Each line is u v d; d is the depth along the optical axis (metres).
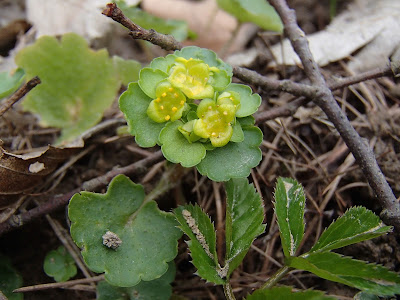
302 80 0.09
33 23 0.11
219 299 0.07
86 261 0.06
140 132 0.06
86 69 0.08
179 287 0.07
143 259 0.06
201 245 0.06
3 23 0.11
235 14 0.09
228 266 0.06
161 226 0.07
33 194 0.07
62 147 0.07
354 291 0.07
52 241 0.08
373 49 0.09
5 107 0.07
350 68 0.09
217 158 0.06
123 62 0.08
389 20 0.10
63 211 0.08
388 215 0.06
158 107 0.06
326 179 0.08
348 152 0.08
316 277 0.07
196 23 0.11
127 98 0.06
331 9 0.10
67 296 0.07
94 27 0.10
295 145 0.08
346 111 0.09
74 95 0.09
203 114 0.06
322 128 0.08
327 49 0.09
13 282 0.07
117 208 0.07
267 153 0.08
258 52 0.10
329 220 0.08
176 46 0.07
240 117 0.06
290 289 0.05
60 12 0.11
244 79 0.07
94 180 0.07
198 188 0.08
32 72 0.08
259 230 0.06
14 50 0.10
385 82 0.09
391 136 0.08
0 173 0.07
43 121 0.08
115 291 0.07
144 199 0.07
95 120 0.08
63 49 0.08
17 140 0.08
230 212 0.06
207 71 0.06
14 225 0.07
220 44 0.11
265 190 0.08
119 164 0.08
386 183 0.07
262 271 0.07
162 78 0.06
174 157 0.06
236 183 0.07
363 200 0.08
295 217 0.06
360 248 0.07
